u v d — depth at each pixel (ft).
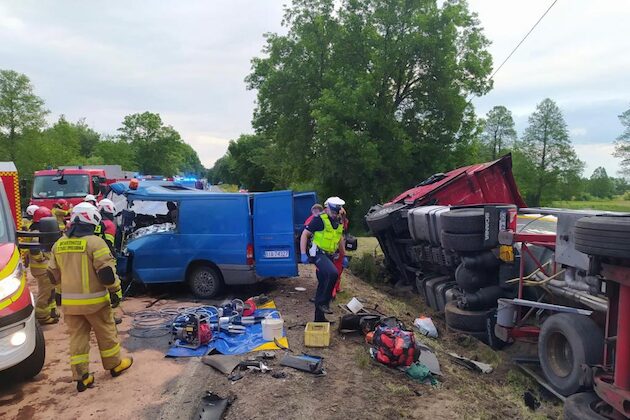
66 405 15.44
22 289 16.08
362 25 98.32
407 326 24.35
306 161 113.09
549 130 163.94
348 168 93.04
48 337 22.25
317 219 22.26
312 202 30.68
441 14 91.30
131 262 28.68
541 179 161.89
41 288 23.75
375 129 94.53
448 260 26.73
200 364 18.44
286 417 14.34
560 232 17.85
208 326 20.52
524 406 16.79
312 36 103.76
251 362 18.12
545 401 17.47
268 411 14.65
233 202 27.40
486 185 33.04
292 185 154.10
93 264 16.25
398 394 16.20
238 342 20.44
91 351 20.25
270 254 27.09
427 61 93.81
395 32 96.89
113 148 242.99
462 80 96.89
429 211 28.58
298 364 17.89
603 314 16.38
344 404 15.19
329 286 22.09
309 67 105.19
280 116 113.09
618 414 12.83
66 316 16.38
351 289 30.71
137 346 20.59
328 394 15.83
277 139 115.34
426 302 31.01
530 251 21.83
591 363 15.70
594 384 13.70
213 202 27.63
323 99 90.63
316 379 16.97
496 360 20.88
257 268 27.27
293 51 107.04
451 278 28.76
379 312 25.38
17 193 44.91
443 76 93.30
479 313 23.09
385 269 39.17
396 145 93.09
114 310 26.09
